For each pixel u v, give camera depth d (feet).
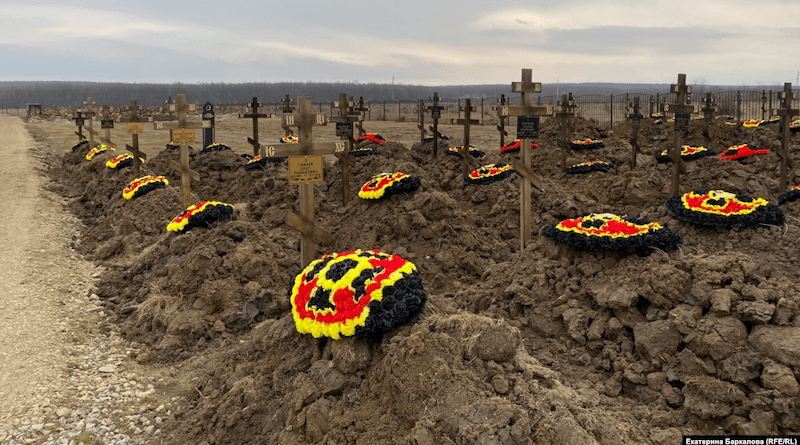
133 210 47.39
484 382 16.62
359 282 19.45
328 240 27.22
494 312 23.52
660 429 16.15
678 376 17.53
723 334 17.58
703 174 48.62
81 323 28.89
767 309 17.69
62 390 22.59
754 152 56.18
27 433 19.85
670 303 19.40
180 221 34.47
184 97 43.11
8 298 31.07
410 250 32.35
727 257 20.25
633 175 46.85
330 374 18.13
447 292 29.45
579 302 21.79
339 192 49.85
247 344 23.41
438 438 15.25
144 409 21.74
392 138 127.65
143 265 34.60
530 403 15.79
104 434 20.17
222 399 20.42
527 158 33.35
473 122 49.90
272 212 43.27
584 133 75.46
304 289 20.47
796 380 15.79
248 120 189.06
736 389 16.10
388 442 15.97
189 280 29.68
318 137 137.69
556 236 23.70
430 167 59.11
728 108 153.07
